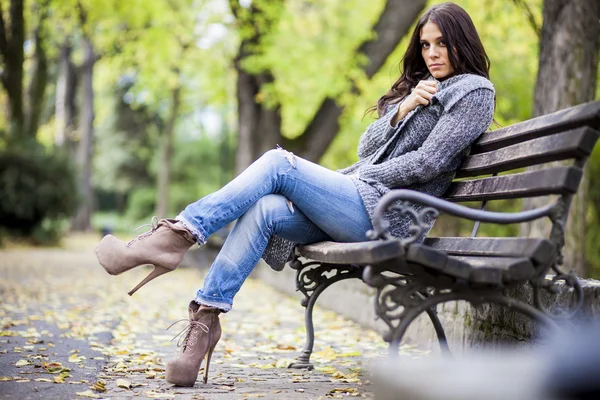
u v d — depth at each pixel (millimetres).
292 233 4375
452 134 4074
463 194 4215
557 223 3328
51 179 26344
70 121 40906
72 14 21234
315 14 17359
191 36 19688
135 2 19094
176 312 8891
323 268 4910
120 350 5484
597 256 11789
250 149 16406
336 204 4176
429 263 3119
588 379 1916
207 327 4105
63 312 8305
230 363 5137
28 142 26438
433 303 3248
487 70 4457
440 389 2189
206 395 3824
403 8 15234
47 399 3594
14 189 25734
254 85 16500
